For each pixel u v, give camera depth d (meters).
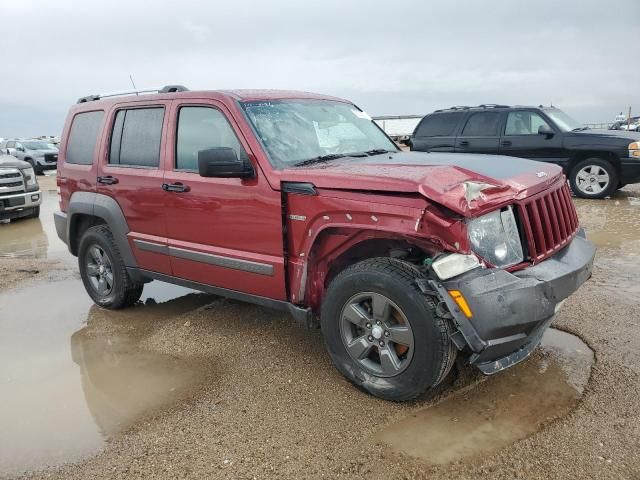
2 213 10.84
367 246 3.49
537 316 2.98
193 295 5.75
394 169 3.35
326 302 3.50
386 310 3.20
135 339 4.60
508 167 3.62
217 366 3.99
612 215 8.94
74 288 6.23
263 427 3.15
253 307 5.18
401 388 3.21
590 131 10.89
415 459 2.79
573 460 2.71
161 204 4.46
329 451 2.90
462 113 11.95
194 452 2.95
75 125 5.57
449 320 3.02
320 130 4.38
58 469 2.86
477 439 2.92
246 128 3.88
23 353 4.39
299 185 3.49
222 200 3.98
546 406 3.20
